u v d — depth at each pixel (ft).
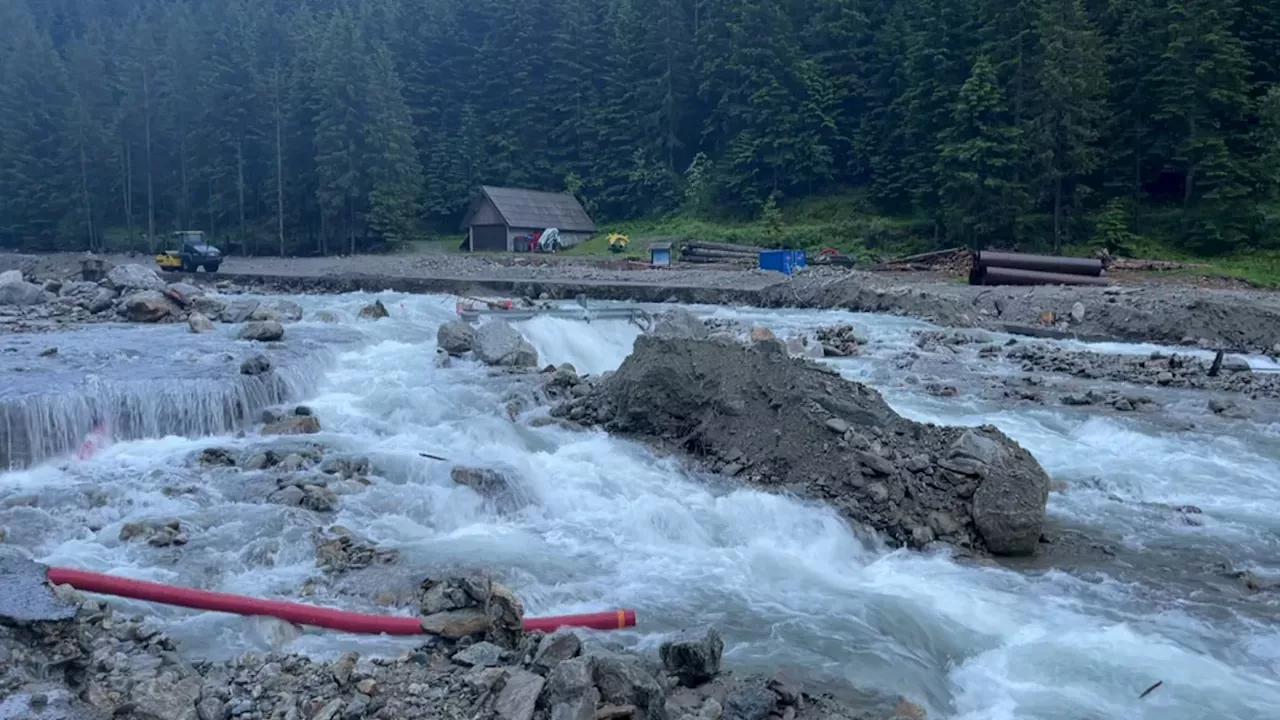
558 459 42.11
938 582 31.91
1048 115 156.66
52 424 40.98
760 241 183.01
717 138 230.07
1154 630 28.66
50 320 76.43
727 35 226.17
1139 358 76.13
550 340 74.79
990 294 104.37
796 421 40.96
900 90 197.57
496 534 34.42
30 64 243.81
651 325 75.77
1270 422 56.75
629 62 234.79
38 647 19.58
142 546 30.48
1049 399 62.18
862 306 105.50
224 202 228.63
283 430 45.24
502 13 247.91
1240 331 87.92
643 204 225.76
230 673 21.42
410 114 229.45
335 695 20.47
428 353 64.13
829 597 30.04
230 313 79.20
